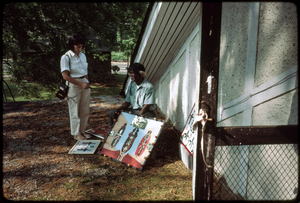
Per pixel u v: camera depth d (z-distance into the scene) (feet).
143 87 10.87
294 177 6.35
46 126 14.24
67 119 15.70
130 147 9.83
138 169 9.05
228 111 6.19
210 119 5.49
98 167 9.27
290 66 6.03
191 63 10.84
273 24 5.78
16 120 15.39
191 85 10.93
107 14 29.50
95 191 7.63
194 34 10.26
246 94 6.18
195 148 6.01
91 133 12.67
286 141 5.81
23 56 25.75
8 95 33.35
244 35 5.75
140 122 10.27
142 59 15.28
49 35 26.84
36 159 9.91
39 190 7.68
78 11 26.66
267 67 6.07
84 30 28.71
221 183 6.64
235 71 5.97
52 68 27.55
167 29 11.23
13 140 12.00
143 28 12.82
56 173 8.78
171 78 14.20
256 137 5.69
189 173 8.81
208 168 5.85
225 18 5.58
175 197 7.29
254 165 6.82
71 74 10.61
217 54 5.31
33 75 26.94
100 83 44.75
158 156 10.27
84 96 11.30
